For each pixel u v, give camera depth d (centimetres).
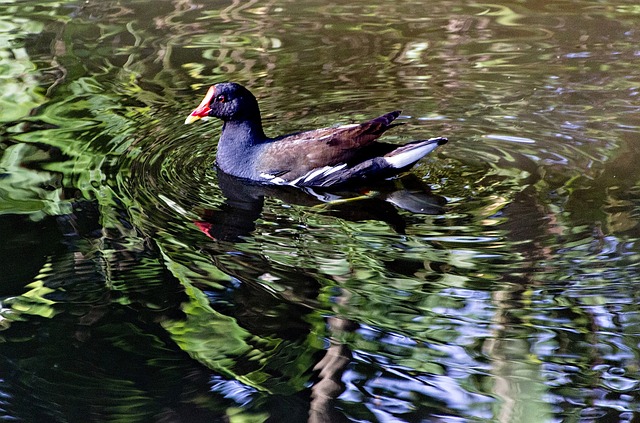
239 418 233
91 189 262
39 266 249
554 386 235
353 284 245
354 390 235
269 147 268
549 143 269
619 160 264
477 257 248
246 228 255
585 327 239
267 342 239
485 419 232
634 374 235
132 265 249
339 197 262
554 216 254
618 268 246
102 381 236
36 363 238
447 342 239
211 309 243
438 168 265
